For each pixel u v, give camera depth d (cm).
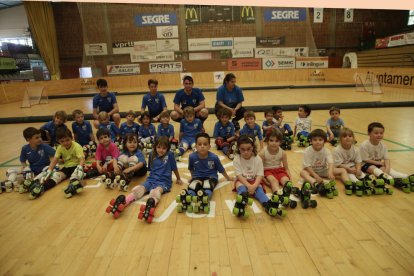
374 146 292
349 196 257
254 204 248
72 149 323
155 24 1384
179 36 1398
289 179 274
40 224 229
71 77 1474
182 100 489
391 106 701
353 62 1328
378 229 206
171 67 1427
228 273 168
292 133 432
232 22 1390
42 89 972
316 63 1448
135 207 250
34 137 318
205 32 1395
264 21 1392
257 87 1130
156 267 175
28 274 172
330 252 183
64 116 414
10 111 798
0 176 340
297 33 1418
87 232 215
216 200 258
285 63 1440
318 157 284
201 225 219
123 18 1380
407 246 187
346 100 760
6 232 219
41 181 295
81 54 1448
